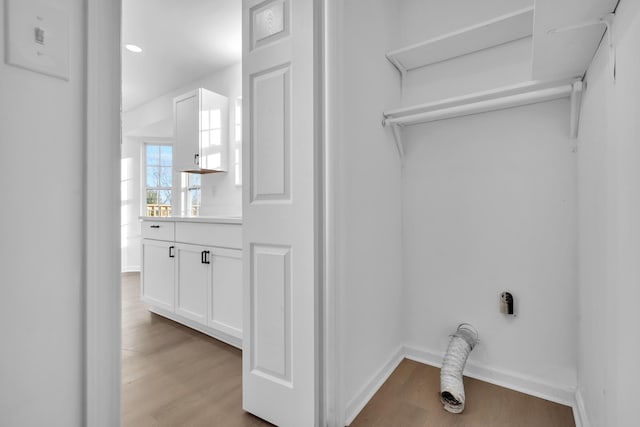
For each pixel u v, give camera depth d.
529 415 1.43
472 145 1.78
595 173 1.11
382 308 1.75
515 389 1.64
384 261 1.78
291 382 1.32
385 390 1.64
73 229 0.52
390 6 1.89
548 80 1.38
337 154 1.32
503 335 1.69
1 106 0.44
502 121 1.70
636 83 0.71
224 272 2.14
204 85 3.35
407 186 2.00
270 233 1.36
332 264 1.31
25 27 0.46
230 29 2.51
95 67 0.54
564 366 1.54
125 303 3.14
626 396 0.79
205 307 2.27
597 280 1.08
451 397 1.50
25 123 0.47
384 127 1.79
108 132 0.56
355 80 1.51
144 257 2.76
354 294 1.49
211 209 3.26
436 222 1.90
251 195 1.42
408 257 1.99
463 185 1.81
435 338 1.90
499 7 1.70
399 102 1.97
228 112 3.14
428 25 1.92
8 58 0.45
